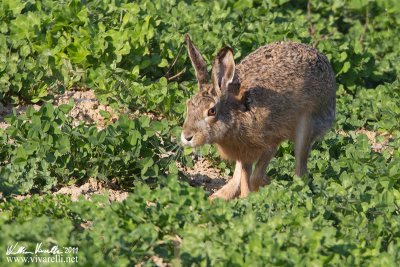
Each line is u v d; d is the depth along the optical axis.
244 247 12.00
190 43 15.70
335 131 18.83
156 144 16.17
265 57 16.27
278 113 15.90
